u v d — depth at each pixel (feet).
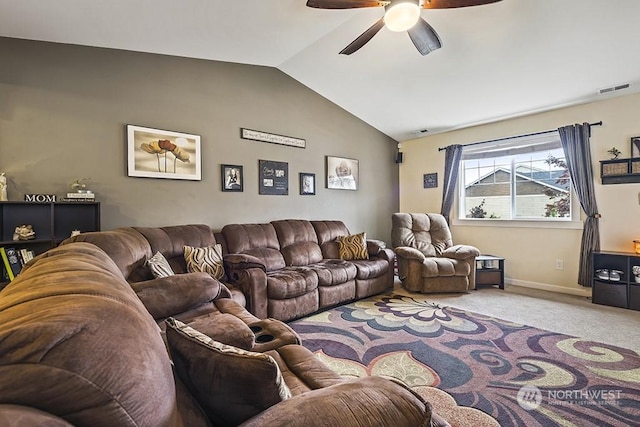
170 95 10.82
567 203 13.43
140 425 1.59
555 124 13.56
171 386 1.93
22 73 8.34
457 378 6.62
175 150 10.86
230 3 7.68
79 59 9.14
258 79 13.11
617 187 12.03
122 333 1.69
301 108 14.61
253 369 2.31
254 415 2.34
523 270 14.51
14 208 8.17
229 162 12.28
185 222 11.12
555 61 10.36
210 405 2.45
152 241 8.67
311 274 10.69
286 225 12.98
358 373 6.85
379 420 2.11
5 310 1.70
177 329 2.82
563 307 11.32
